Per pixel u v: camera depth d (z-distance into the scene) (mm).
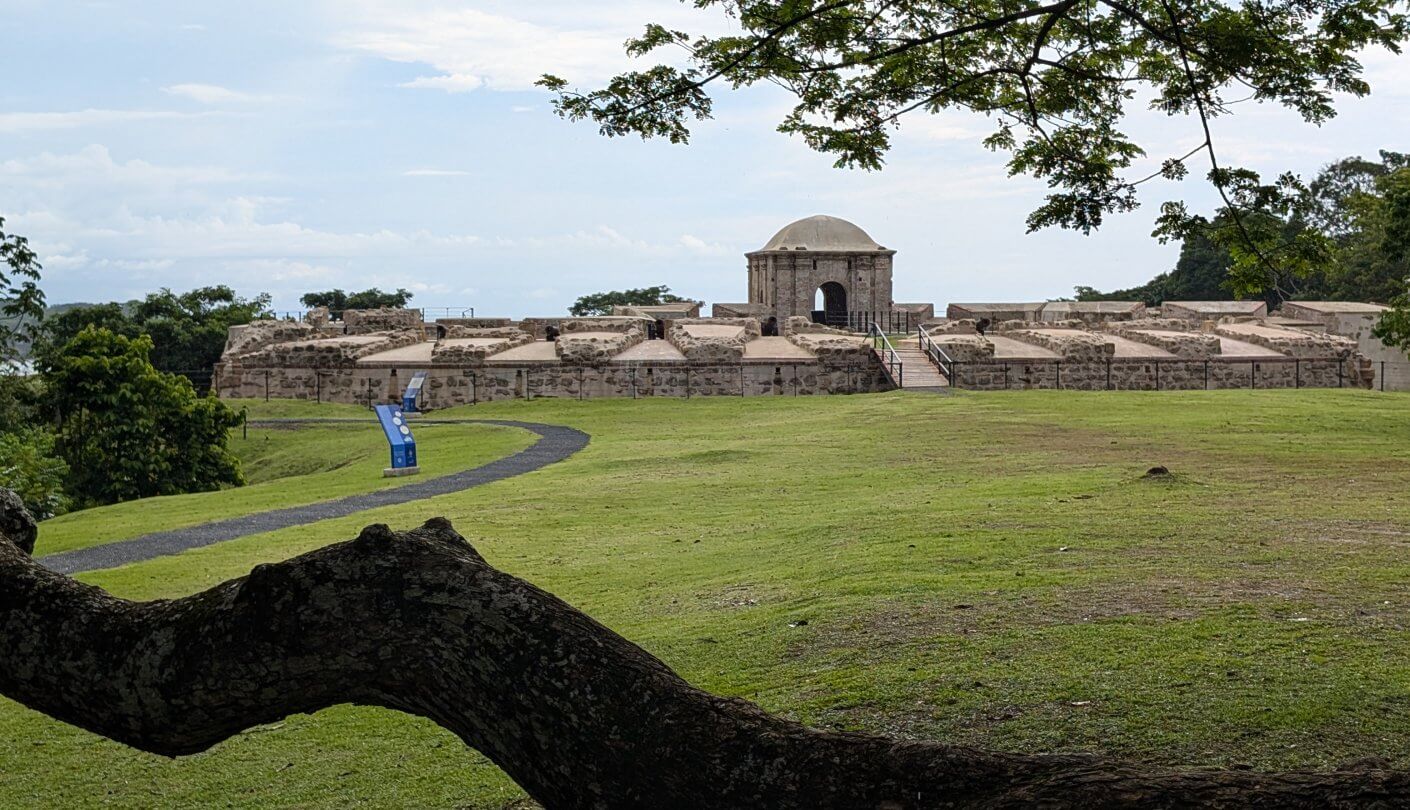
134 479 42094
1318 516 18094
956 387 53250
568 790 4301
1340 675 9656
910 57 12266
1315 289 93000
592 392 57312
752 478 27109
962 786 4066
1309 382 60719
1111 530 17141
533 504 24531
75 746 11102
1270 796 3893
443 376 57938
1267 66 11094
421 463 35062
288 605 4496
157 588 17359
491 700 4371
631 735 4258
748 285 101688
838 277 94500
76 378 42250
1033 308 97375
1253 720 8719
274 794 9578
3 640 4789
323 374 59938
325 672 4492
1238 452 28484
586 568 17469
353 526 22812
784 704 10047
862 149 12945
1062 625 11688
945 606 12805
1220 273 112875
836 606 13195
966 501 21172
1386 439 31547
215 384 61812
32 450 36000
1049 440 31984
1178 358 59062
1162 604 12359
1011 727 8945
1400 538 15984
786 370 57656
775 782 4141
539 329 73062
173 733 4668
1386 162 96688
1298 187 11539
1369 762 4125
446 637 4434
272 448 47000
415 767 9938
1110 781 3998
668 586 15805
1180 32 11188
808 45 12031
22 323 43438
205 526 23812
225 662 4488
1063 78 12367
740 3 11781
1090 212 12500
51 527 25047
